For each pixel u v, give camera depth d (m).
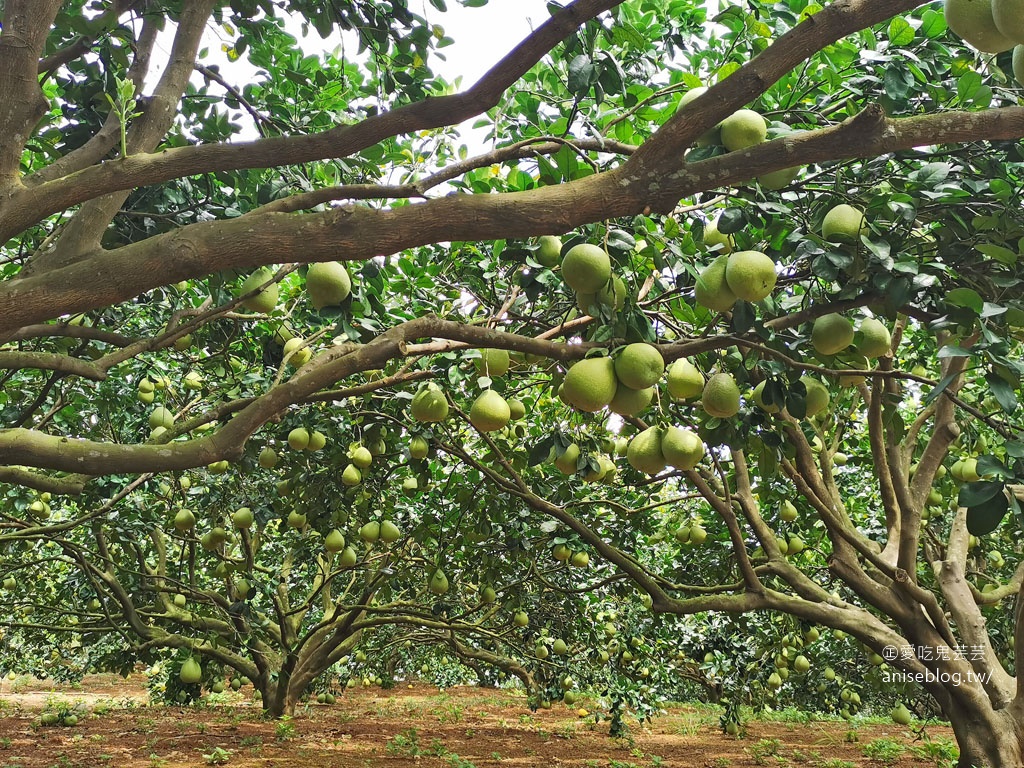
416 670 20.69
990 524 2.67
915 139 2.29
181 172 2.63
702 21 4.89
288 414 6.22
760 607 6.70
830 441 8.60
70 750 9.10
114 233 4.43
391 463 8.14
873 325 3.83
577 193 2.37
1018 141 3.54
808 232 3.35
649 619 11.14
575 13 2.43
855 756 10.70
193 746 9.41
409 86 4.64
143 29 3.99
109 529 8.84
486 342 3.12
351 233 2.32
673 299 4.34
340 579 13.70
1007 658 10.74
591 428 6.75
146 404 7.57
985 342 3.02
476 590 11.47
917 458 9.05
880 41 4.10
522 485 6.76
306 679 11.84
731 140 2.95
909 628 6.73
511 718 14.36
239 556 12.53
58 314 2.32
